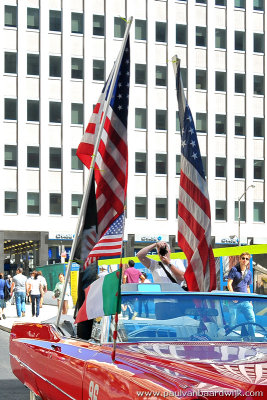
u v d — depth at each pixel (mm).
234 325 6273
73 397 5965
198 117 82938
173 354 5336
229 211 82875
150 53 81438
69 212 77312
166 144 81438
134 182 79938
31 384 7727
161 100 81688
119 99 9750
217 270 24500
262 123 85250
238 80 84625
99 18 80000
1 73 76188
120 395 4762
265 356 5207
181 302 6355
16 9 77250
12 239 76250
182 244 9453
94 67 79438
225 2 84625
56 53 78250
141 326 6141
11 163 75938
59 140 77750
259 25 85938
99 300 5742
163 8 82312
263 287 22203
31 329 8172
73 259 8477
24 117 76625
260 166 84812
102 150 9516
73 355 6234
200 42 83562
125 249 79000
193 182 9555
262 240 83750
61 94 78125
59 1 78688
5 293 57312
